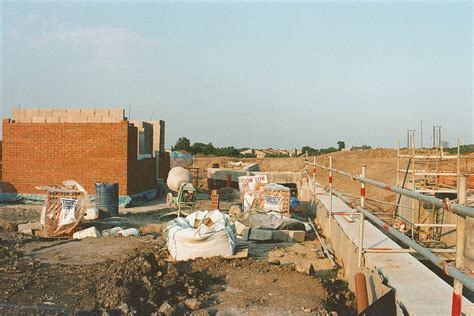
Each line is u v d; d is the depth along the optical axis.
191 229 8.99
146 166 21.27
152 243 10.31
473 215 3.00
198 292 6.52
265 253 9.91
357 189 26.44
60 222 11.20
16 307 5.44
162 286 6.36
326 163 38.53
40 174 18.58
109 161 18.30
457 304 3.30
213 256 8.73
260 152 75.12
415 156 12.70
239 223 11.88
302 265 8.62
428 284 5.19
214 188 27.02
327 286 7.10
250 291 6.66
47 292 6.12
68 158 18.45
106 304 5.55
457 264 3.35
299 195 20.56
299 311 5.88
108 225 13.38
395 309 5.00
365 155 43.50
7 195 18.67
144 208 17.80
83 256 8.95
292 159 46.72
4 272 7.18
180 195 16.89
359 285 5.66
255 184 16.48
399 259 6.33
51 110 18.77
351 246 7.66
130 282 6.14
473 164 18.41
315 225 13.86
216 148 65.94
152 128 24.59
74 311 5.32
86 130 18.38
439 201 3.61
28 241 10.59
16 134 18.66
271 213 12.55
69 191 11.41
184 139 65.44
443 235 12.06
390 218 14.80
